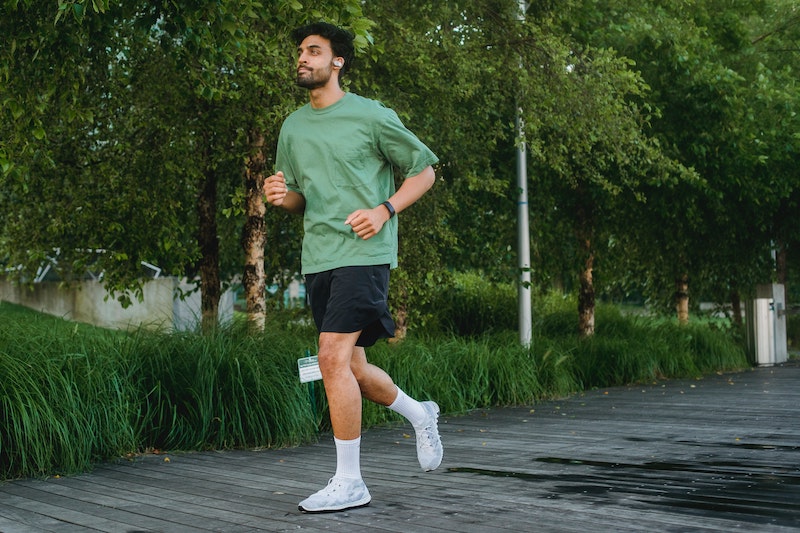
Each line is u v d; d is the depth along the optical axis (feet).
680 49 37.63
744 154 40.37
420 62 26.71
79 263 30.37
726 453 17.06
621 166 34.68
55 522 11.68
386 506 11.91
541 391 30.32
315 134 11.94
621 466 15.56
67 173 28.12
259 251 28.17
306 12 17.70
